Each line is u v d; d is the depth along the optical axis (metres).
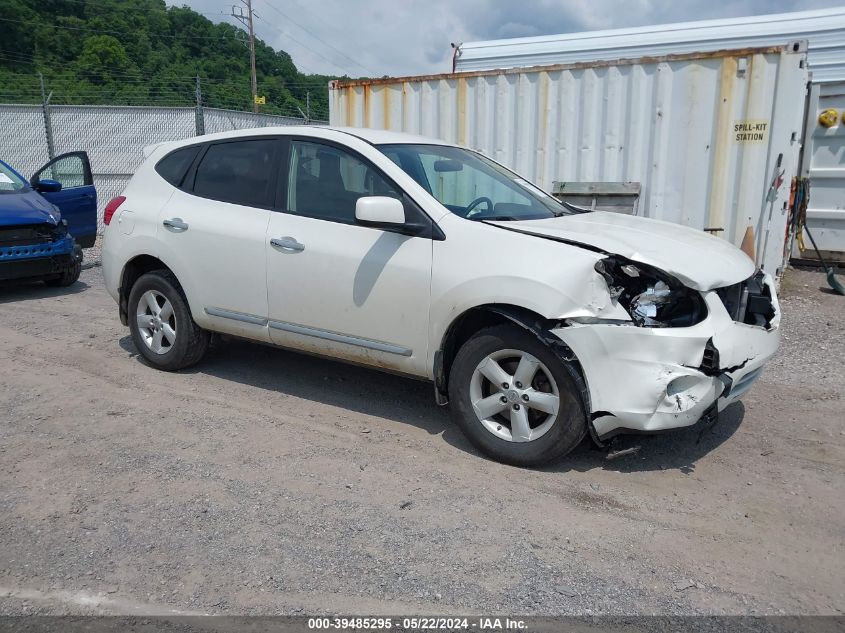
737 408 5.08
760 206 7.90
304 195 4.84
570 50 10.16
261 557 3.18
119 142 17.41
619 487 3.89
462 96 9.33
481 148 9.32
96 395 5.15
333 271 4.56
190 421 4.70
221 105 26.22
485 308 4.00
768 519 3.59
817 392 5.41
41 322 7.28
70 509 3.56
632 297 3.81
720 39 9.50
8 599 2.89
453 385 4.23
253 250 4.93
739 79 7.76
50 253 8.53
